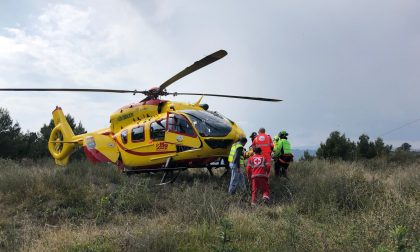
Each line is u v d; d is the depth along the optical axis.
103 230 6.57
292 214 6.11
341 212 6.81
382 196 7.48
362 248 4.82
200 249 5.39
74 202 8.65
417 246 4.34
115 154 12.01
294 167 12.80
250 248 5.34
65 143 14.62
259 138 10.30
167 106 11.36
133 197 8.50
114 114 12.38
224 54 8.79
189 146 10.32
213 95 11.41
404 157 17.56
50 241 6.00
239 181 9.52
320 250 4.98
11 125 20.61
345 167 12.38
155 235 5.69
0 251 5.79
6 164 15.12
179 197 8.40
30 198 8.72
